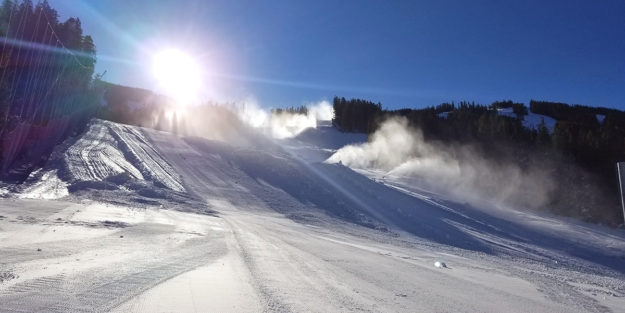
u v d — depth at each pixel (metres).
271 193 26.06
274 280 5.57
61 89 33.09
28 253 5.80
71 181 21.30
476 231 22.16
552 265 15.34
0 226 8.28
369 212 23.36
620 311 6.16
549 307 5.84
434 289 6.23
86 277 4.65
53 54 31.08
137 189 21.44
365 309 4.49
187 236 9.78
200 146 38.69
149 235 9.31
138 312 3.57
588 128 48.41
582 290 8.14
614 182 36.31
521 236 22.84
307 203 24.55
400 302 5.04
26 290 3.91
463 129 52.81
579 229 27.20
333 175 31.34
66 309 3.44
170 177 26.20
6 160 23.33
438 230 20.92
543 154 41.47
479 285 7.23
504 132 47.44
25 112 27.34
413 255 11.79
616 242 24.50
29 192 18.00
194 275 5.34
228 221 15.22
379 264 8.52
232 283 5.09
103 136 37.16
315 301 4.62
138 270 5.31
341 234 16.00
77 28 42.81
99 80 43.84
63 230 8.68
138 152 31.84
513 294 6.64
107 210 14.20
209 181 27.31
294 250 9.23
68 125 35.25
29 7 30.55
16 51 28.34
